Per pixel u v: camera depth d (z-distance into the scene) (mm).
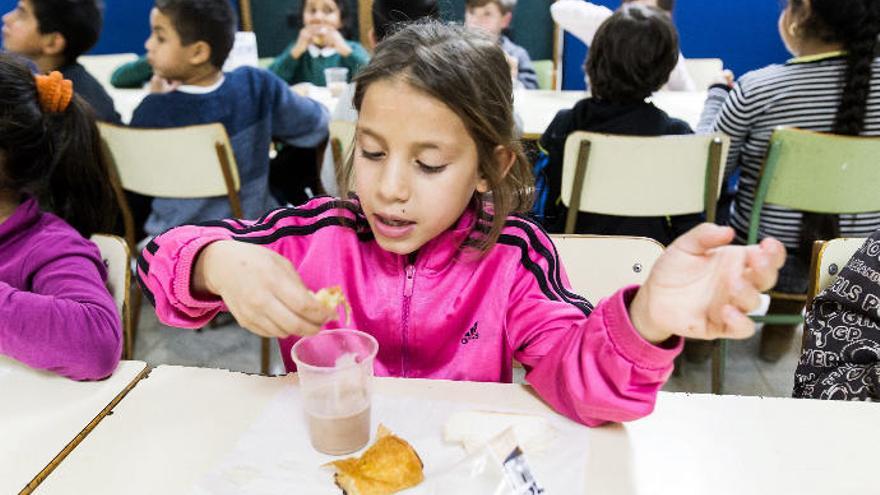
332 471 726
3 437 798
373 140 754
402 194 752
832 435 786
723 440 777
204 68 2078
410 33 804
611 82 1949
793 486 714
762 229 2029
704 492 706
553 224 2123
